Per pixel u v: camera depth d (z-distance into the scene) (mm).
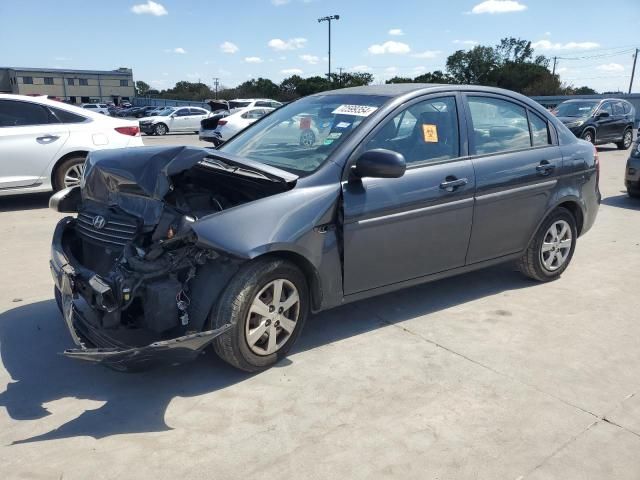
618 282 5262
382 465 2682
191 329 3207
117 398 3244
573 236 5246
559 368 3617
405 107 4008
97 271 3598
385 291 3973
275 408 3143
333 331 4125
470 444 2842
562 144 4988
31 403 3191
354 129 3793
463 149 4266
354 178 3648
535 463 2707
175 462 2693
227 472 2629
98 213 3633
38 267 5492
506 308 4590
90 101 99500
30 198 9117
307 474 2615
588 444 2854
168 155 3322
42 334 4039
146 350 2863
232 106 27781
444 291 4961
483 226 4383
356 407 3158
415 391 3326
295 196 3420
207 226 3092
